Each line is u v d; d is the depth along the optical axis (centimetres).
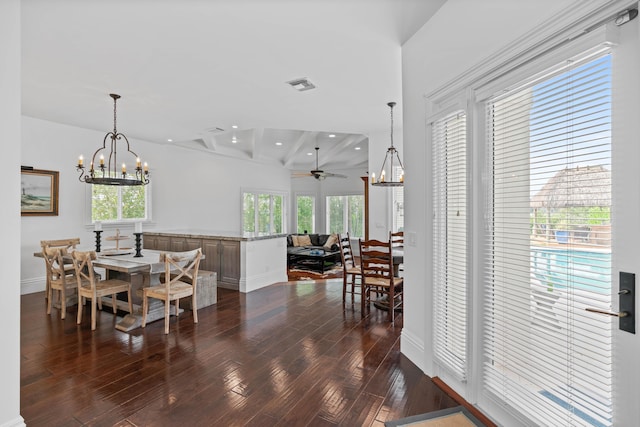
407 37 274
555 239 162
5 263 174
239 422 201
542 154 167
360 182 1057
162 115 486
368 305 434
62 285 391
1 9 173
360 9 233
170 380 250
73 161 545
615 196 135
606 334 139
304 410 214
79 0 216
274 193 1007
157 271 379
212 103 429
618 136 134
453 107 222
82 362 279
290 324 376
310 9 231
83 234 557
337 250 879
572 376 151
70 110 459
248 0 220
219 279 557
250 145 809
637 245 128
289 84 368
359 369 269
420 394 232
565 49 148
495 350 199
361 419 204
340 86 374
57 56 298
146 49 286
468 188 216
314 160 1014
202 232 643
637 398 127
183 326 369
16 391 178
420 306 272
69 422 200
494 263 200
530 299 172
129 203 632
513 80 176
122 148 619
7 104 175
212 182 806
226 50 289
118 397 227
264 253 571
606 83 138
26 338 332
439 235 248
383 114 482
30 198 494
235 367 272
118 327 361
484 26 195
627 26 129
